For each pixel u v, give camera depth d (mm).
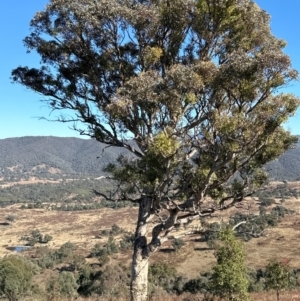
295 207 120125
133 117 12852
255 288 36031
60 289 46781
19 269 36719
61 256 89438
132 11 12383
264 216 92438
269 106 11422
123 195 13695
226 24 13383
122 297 29547
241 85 11719
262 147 12844
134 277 13953
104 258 77875
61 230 145625
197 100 11734
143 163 12094
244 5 12867
